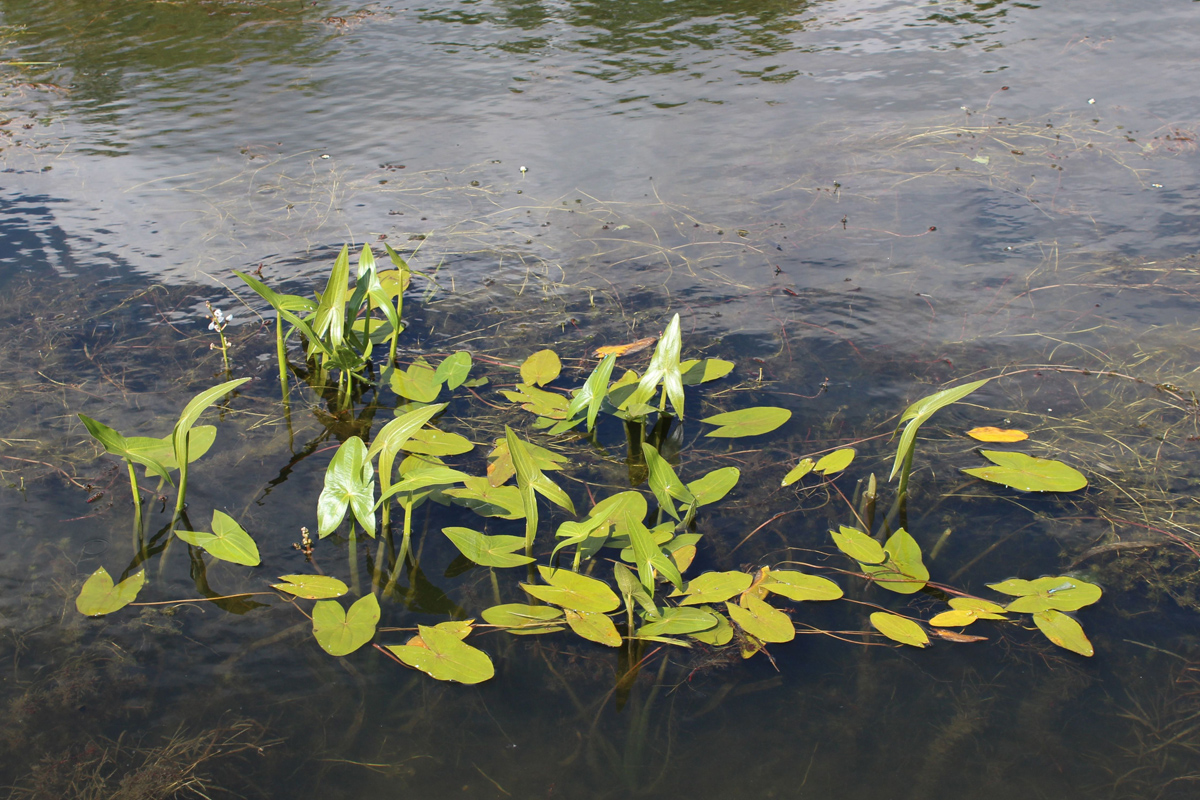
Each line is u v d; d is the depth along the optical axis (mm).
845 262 3561
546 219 4000
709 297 3381
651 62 5906
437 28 6727
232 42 6508
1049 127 4688
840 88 5359
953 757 1628
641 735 1687
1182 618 1914
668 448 2611
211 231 3887
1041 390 2768
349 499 2166
